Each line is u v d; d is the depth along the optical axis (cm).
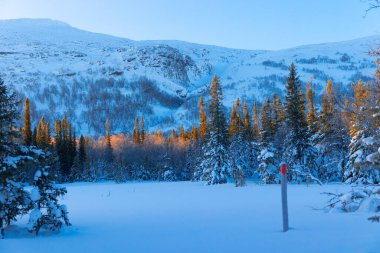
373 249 712
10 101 1338
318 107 5425
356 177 3884
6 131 1296
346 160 4506
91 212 1797
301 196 2227
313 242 827
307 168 4650
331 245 784
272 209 1602
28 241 1009
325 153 4781
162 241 937
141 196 2947
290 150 4772
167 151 10294
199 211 1650
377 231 893
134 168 10431
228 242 884
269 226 1096
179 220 1357
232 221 1253
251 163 6525
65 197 3056
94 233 1129
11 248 917
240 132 6606
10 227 1252
